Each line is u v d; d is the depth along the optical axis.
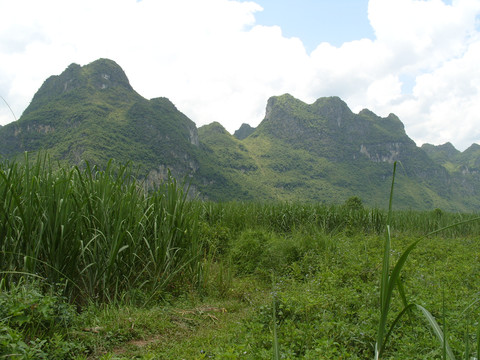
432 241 10.10
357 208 16.47
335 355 3.28
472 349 3.11
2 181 4.64
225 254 9.11
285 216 12.73
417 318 4.01
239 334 4.26
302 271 7.65
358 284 5.58
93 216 5.16
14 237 4.53
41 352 3.26
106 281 5.15
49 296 4.09
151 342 4.32
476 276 6.13
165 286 5.95
